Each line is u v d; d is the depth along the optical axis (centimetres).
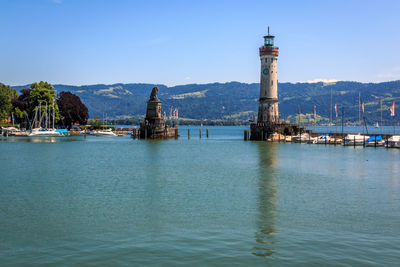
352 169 7538
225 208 4272
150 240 3186
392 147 12656
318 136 15562
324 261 2741
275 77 16038
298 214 4009
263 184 5812
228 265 2686
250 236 3281
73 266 2673
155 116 18000
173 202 4556
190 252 2919
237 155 10538
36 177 6444
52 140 16788
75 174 6812
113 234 3344
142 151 11881
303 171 7262
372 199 4741
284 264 2695
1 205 4384
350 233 3356
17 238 3241
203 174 6862
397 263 2702
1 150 11806
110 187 5525
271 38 16050
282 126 16050
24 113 19738
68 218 3847
